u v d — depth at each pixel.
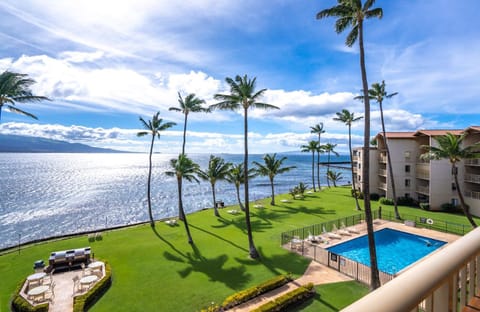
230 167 37.16
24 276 16.39
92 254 19.47
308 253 19.41
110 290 14.57
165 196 57.75
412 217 29.42
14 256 19.77
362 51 13.89
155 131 29.77
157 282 15.41
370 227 13.59
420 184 36.81
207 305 13.05
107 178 93.50
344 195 45.62
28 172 109.69
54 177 93.31
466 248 2.12
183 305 13.08
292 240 21.22
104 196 56.69
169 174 24.41
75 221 36.91
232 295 13.34
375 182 40.97
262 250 20.25
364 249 21.17
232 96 19.14
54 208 44.78
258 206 36.78
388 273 15.84
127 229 26.88
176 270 17.00
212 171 32.41
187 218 31.31
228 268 17.19
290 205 37.47
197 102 30.42
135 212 42.69
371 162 40.84
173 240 23.12
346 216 30.55
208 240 22.95
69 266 17.75
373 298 1.35
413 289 1.50
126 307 12.95
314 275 15.90
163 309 12.76
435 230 24.62
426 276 1.65
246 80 19.41
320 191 51.00
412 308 1.43
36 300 13.52
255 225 27.58
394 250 21.05
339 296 13.51
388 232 24.73
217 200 53.28
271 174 38.53
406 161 37.31
